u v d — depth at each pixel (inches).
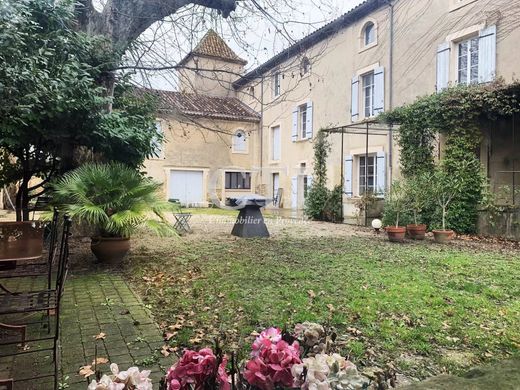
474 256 229.5
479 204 327.3
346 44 511.2
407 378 86.8
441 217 331.9
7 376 85.1
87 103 221.0
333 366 43.6
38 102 192.5
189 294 150.3
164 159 663.1
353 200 486.3
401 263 206.5
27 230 139.4
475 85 331.9
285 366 41.4
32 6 201.8
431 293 148.9
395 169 427.8
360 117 488.4
